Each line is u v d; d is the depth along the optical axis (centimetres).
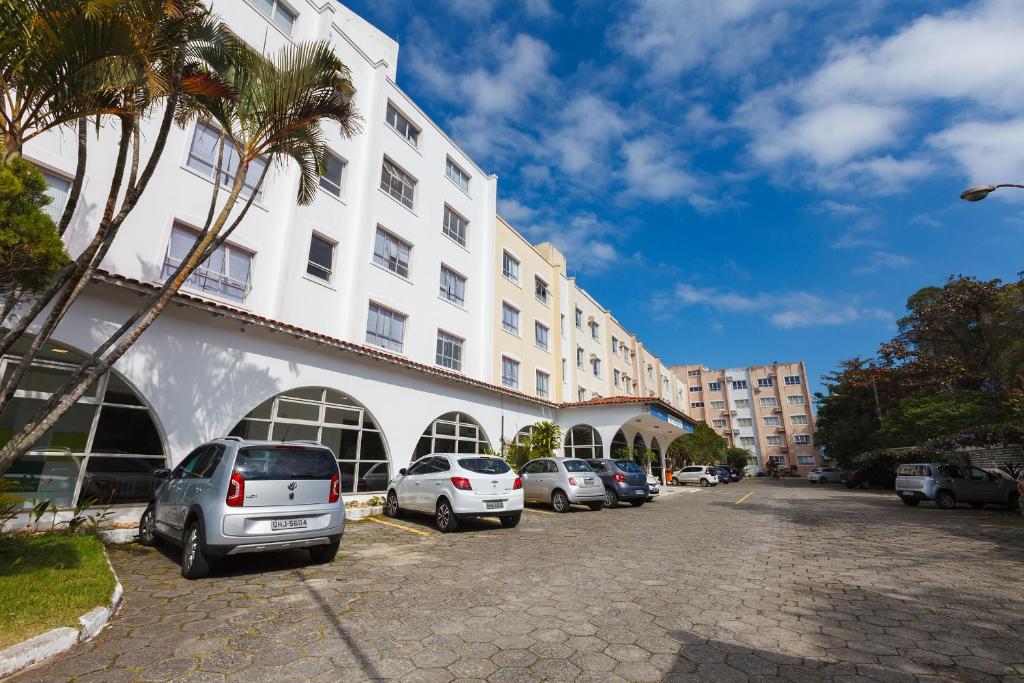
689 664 367
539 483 1448
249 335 1055
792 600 541
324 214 1491
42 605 422
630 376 4228
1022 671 361
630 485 1572
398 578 607
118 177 595
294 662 361
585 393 3225
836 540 964
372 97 1734
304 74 754
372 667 354
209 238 703
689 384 7425
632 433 2670
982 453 2238
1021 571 694
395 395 1407
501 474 1036
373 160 1677
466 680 336
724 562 739
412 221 1869
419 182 1941
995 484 1644
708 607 509
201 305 927
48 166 930
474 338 2167
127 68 564
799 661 375
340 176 1605
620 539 927
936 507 1716
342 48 1652
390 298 1688
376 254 1686
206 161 1220
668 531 1051
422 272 1880
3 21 482
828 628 451
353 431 1311
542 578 616
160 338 911
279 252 1360
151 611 467
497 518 1203
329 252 1520
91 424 830
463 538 905
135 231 1049
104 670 342
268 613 468
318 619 454
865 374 3547
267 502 603
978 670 362
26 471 777
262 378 1066
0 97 516
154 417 888
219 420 977
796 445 6606
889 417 2667
